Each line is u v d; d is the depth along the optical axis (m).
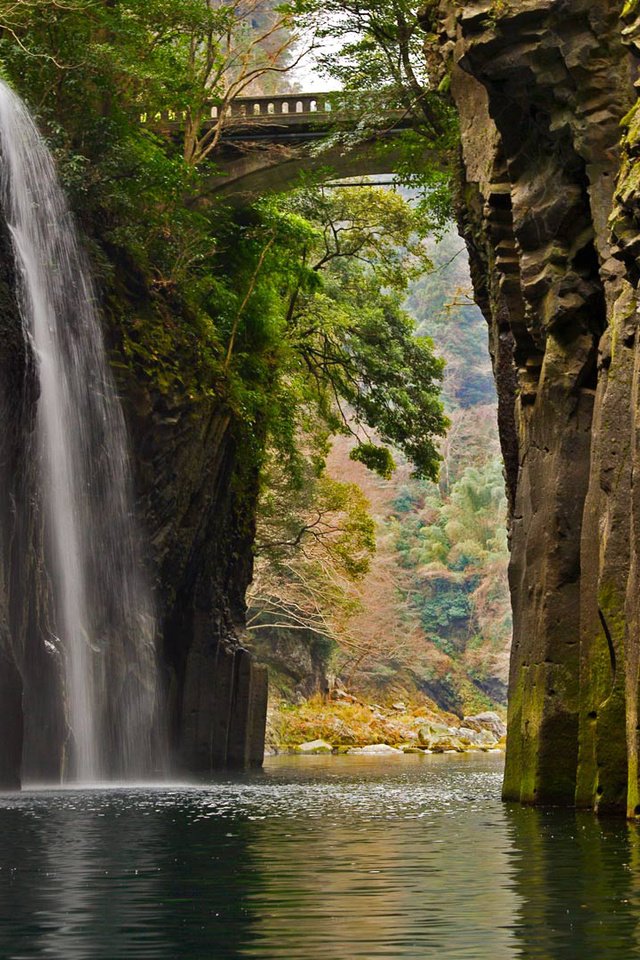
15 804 18.84
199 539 37.44
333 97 34.03
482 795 21.48
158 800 19.94
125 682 31.67
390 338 53.31
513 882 9.05
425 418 53.59
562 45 16.89
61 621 28.78
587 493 16.72
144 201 34.78
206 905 8.00
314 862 10.42
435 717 88.25
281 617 73.62
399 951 6.39
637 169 14.12
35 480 27.73
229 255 43.34
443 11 24.03
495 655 101.44
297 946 6.56
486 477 109.19
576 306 17.80
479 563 104.75
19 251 27.97
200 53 43.41
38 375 26.84
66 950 6.50
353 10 32.31
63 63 33.25
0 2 32.16
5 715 23.23
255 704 42.19
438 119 32.47
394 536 103.38
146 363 33.91
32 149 30.52
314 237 46.53
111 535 31.89
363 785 26.28
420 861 10.45
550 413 17.94
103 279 32.91
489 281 23.67
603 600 14.63
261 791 23.44
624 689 14.41
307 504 56.56
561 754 17.12
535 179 18.39
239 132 43.50
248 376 42.59
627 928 7.05
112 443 32.22
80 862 10.49
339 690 84.88
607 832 12.77
